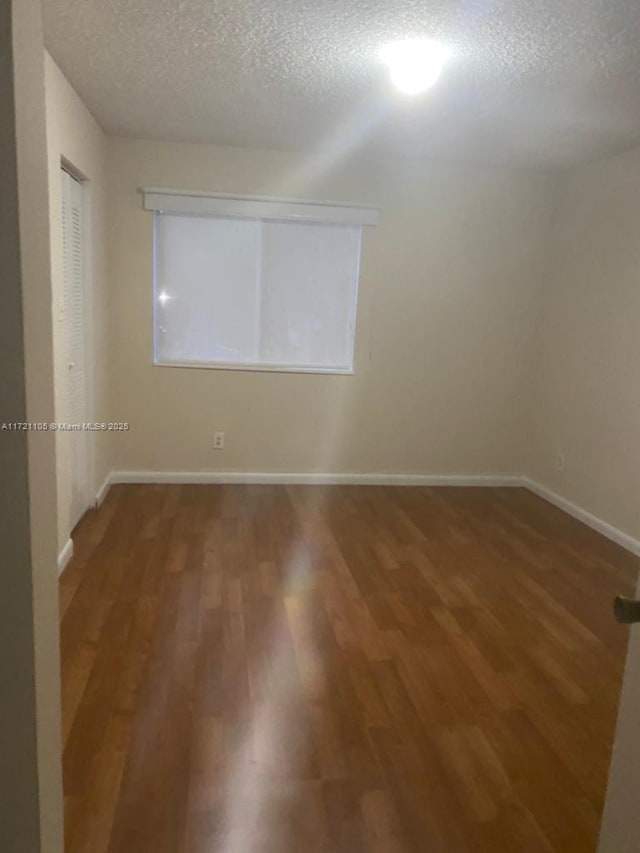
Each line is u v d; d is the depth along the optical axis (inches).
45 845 44.3
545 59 95.6
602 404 154.3
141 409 170.1
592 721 81.6
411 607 110.0
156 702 81.0
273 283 170.1
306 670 89.6
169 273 165.8
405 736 77.0
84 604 105.5
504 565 130.7
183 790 66.7
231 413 173.8
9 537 39.1
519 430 187.8
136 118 138.2
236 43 94.7
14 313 37.1
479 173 171.6
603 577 126.8
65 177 121.8
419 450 184.1
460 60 96.8
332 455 180.5
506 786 69.8
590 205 159.9
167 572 118.8
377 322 175.3
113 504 155.4
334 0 79.4
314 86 111.5
